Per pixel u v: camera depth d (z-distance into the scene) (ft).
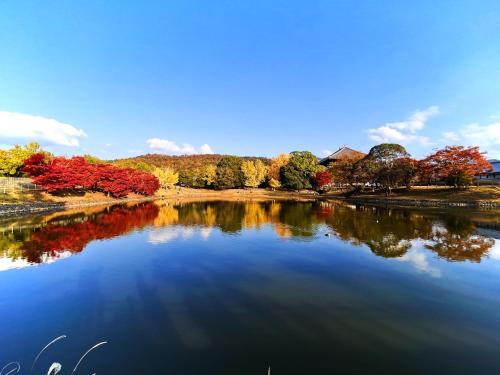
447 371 19.01
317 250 51.08
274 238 61.46
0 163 165.99
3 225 76.38
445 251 50.01
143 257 46.42
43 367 19.33
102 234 65.31
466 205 134.00
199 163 452.35
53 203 119.14
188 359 20.10
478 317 26.53
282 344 21.99
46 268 40.45
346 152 353.10
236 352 20.93
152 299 30.25
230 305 28.86
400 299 30.40
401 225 78.79
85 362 19.80
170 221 86.69
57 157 145.28
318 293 31.96
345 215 102.37
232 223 82.74
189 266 41.78
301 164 271.90
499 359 20.38
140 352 20.89
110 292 32.07
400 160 182.50
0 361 19.95
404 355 20.75
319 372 18.79
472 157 154.81
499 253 48.47
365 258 45.85
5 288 33.12
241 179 293.64
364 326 24.80
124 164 266.77
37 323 25.08
